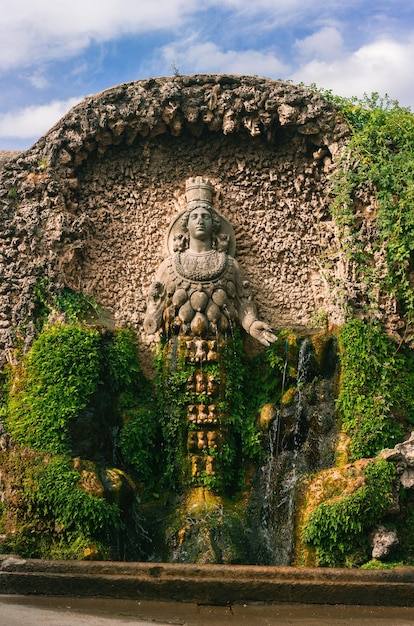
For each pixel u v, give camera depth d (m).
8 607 8.09
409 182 11.42
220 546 9.91
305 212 12.40
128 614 8.09
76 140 11.97
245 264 12.20
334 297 11.70
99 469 10.27
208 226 11.59
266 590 8.67
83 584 8.62
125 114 11.98
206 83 12.12
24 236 11.71
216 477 10.73
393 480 10.00
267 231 12.31
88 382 10.80
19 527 9.99
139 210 12.41
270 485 10.73
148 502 10.77
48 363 10.83
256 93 11.96
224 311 11.28
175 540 9.98
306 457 10.84
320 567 9.31
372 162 11.75
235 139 12.46
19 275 11.60
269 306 12.06
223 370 11.06
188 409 10.92
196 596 8.62
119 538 9.99
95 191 12.39
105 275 12.14
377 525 9.89
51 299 11.56
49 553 9.73
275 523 10.43
